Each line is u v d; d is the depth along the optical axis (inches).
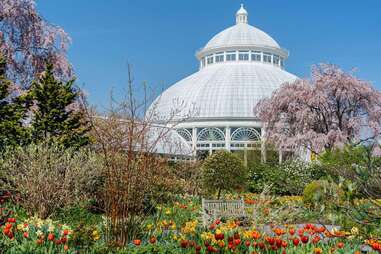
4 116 658.2
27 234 260.1
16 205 473.7
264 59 2977.4
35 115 684.1
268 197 493.0
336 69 1341.0
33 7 946.1
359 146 218.5
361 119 1318.9
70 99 703.7
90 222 444.8
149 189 326.3
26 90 884.6
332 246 269.4
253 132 2448.3
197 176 864.3
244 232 303.4
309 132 1282.0
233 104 2534.5
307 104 1332.4
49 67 712.4
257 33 3117.6
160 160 464.4
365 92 1300.4
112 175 291.3
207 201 524.7
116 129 440.5
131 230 286.8
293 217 423.2
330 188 221.6
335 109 1337.4
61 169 505.7
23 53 927.0
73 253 250.1
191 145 2482.8
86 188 523.5
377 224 214.4
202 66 3107.8
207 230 314.0
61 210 478.3
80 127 716.7
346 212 222.4
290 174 1013.8
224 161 847.7
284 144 1341.0
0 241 251.0
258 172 1051.9
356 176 209.5
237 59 2940.5
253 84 2655.0
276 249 254.8
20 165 500.7
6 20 920.3
